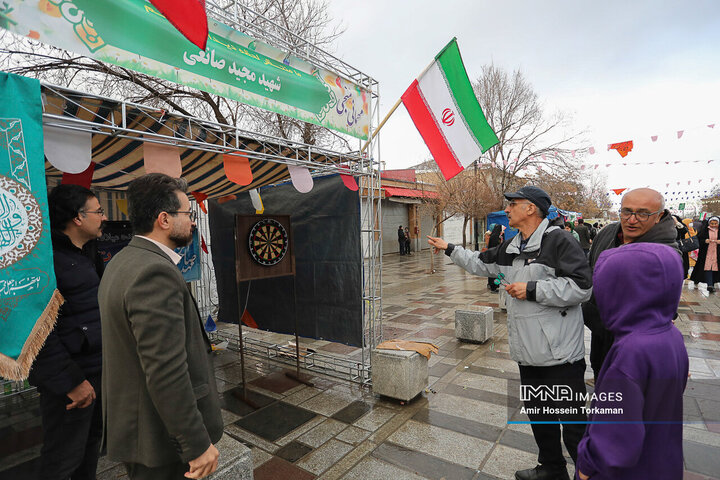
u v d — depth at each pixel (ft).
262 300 17.37
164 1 6.78
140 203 4.77
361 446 9.55
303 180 11.25
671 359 3.70
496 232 25.12
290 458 9.13
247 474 6.68
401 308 25.36
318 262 15.29
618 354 3.83
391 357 11.73
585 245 28.55
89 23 6.91
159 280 4.32
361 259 13.99
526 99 55.21
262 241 12.99
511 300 7.43
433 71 12.24
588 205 96.32
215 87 9.05
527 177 55.77
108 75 18.37
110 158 10.77
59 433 6.37
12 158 5.54
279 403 12.03
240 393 12.76
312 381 13.71
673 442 3.76
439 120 12.31
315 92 11.50
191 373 4.72
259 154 10.07
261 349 17.52
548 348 6.86
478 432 10.00
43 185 5.85
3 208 5.41
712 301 24.43
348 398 12.30
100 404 6.96
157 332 4.13
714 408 10.27
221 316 19.36
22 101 5.72
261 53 10.16
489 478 8.16
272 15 21.54
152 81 19.58
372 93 13.71
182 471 4.75
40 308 5.70
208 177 13.79
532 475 7.64
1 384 12.35
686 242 19.19
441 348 16.89
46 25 6.39
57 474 6.26
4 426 10.68
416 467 8.64
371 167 13.51
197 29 7.30
